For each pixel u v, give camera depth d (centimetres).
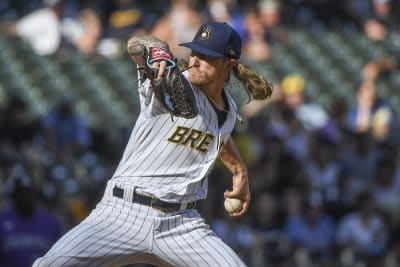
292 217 3859
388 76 5503
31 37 5116
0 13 5409
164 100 1747
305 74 5397
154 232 1814
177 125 1814
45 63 4903
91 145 4372
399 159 4691
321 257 3841
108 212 1823
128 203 1819
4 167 3500
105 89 4778
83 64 4947
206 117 1831
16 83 4719
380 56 5769
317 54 5616
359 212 3934
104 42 5209
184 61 1877
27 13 5362
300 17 5947
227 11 5509
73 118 4238
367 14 6084
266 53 5444
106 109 4662
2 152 3609
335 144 4381
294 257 3741
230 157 1959
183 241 1828
